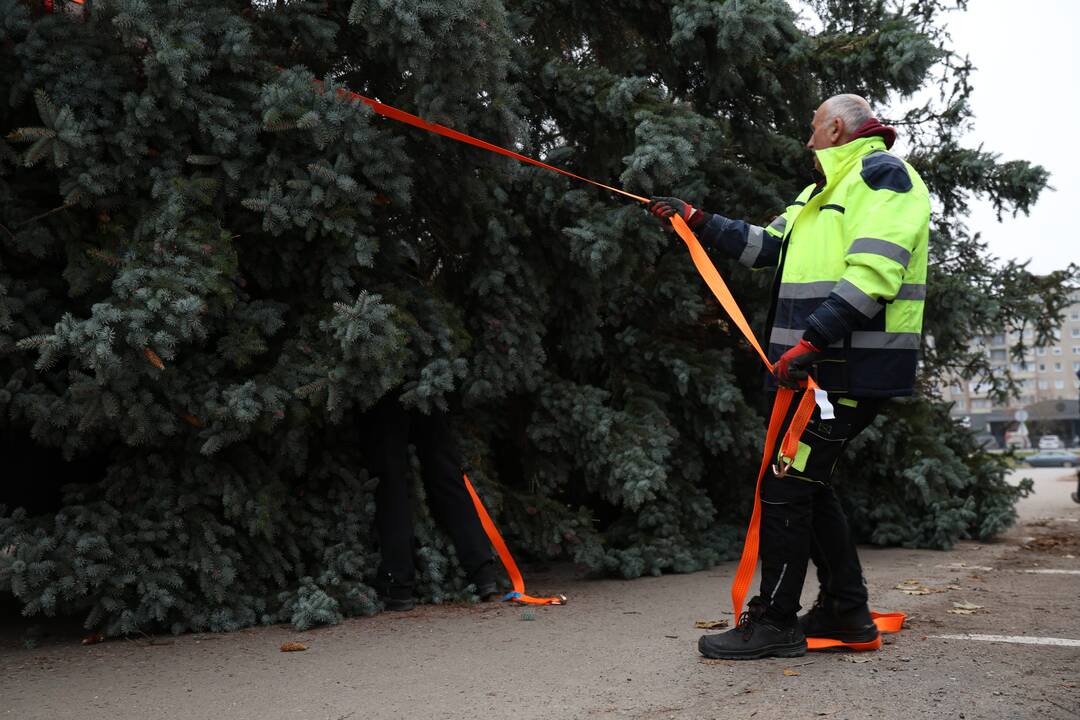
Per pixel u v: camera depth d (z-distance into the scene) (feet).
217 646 11.88
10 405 11.41
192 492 12.94
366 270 14.51
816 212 10.09
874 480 23.71
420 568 15.10
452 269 16.94
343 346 12.03
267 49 13.25
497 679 9.61
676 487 19.57
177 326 10.77
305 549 14.17
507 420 18.70
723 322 21.26
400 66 12.16
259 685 9.75
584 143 17.74
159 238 11.21
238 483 13.16
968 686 8.53
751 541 10.44
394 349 12.42
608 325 19.71
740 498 21.68
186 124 12.17
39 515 12.93
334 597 13.74
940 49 18.56
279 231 12.26
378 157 12.77
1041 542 23.26
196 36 11.71
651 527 18.97
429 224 16.21
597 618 13.34
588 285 17.13
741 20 16.30
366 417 14.85
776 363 10.00
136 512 12.62
